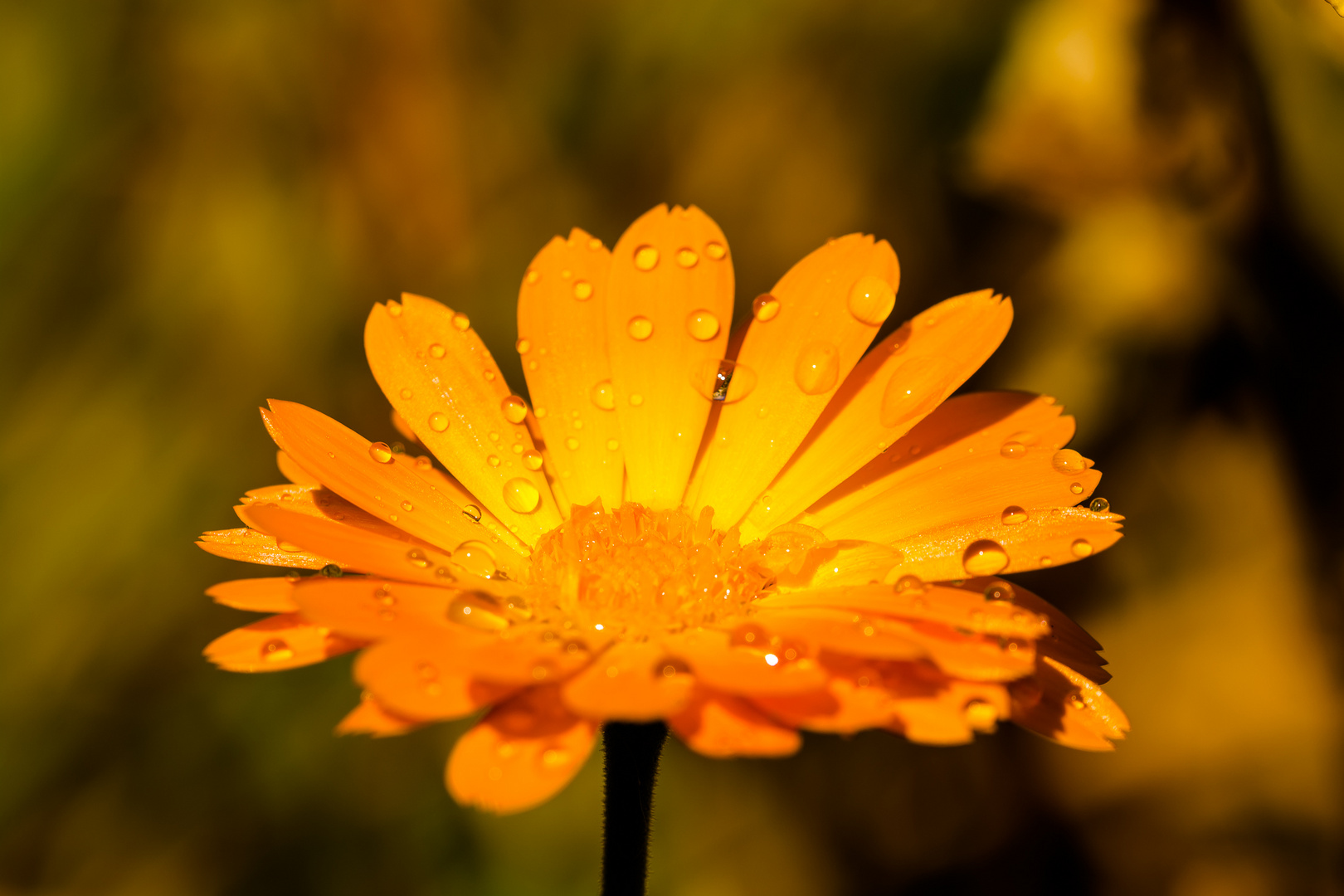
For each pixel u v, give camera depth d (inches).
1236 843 12.3
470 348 10.6
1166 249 12.0
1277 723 12.3
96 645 12.6
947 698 9.7
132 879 12.5
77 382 12.8
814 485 10.4
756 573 10.2
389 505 10.2
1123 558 12.5
